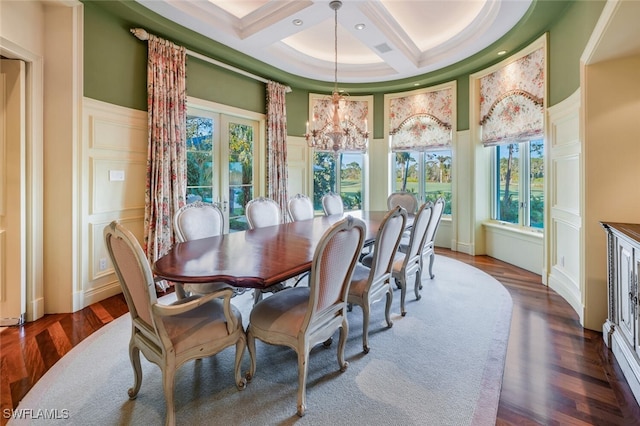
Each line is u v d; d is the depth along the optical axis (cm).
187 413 164
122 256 152
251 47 412
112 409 168
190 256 204
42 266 282
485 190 507
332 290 180
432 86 550
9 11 243
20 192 263
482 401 173
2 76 259
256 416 163
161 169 353
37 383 190
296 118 568
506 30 377
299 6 330
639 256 178
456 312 291
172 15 333
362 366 207
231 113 461
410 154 600
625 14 180
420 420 160
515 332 254
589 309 256
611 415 163
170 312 146
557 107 327
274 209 366
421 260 320
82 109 293
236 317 181
